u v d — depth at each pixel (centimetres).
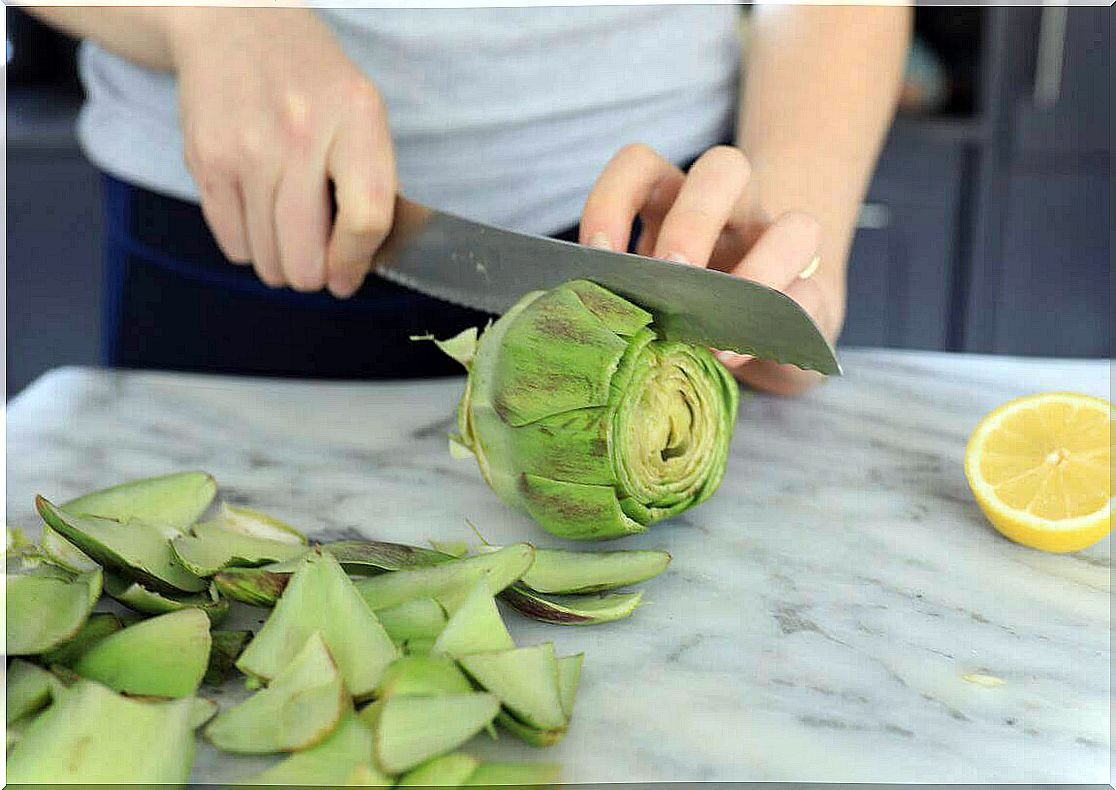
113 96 102
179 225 101
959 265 200
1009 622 60
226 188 86
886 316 202
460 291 79
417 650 54
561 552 63
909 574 65
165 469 80
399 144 97
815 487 76
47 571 62
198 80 85
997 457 71
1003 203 197
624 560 63
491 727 49
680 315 66
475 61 95
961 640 59
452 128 96
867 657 57
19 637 52
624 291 67
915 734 52
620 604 60
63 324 202
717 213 70
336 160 80
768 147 94
